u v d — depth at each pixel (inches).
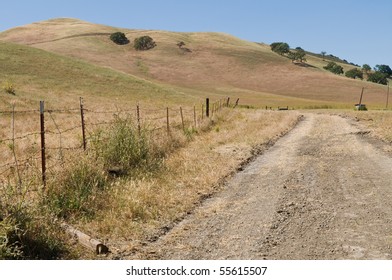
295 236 295.9
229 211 351.9
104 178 393.1
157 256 265.3
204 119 986.1
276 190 415.8
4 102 1583.4
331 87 5275.6
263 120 1189.7
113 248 273.9
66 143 644.7
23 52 2839.6
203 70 5570.9
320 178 470.0
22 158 538.6
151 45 6289.4
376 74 7219.5
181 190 402.3
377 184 442.0
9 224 245.3
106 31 7071.9
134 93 2539.4
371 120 1332.4
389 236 296.4
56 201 322.0
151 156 501.7
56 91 2174.0
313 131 986.1
